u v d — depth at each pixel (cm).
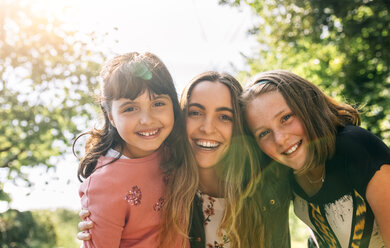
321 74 743
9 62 684
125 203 214
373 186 194
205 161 233
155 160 234
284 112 212
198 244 237
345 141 206
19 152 736
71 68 673
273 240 250
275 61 847
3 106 700
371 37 715
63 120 712
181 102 242
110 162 225
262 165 250
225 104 228
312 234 263
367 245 213
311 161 214
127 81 214
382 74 721
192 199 231
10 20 673
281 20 805
